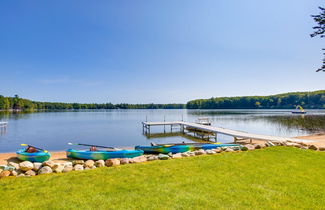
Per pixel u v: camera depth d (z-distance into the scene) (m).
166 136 23.47
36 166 6.86
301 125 31.94
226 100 126.00
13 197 4.47
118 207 3.94
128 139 20.94
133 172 6.11
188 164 6.93
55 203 4.16
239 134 16.84
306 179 5.41
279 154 8.36
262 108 120.56
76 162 7.54
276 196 4.39
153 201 4.17
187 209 3.85
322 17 17.12
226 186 4.93
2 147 16.06
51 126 31.44
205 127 22.53
